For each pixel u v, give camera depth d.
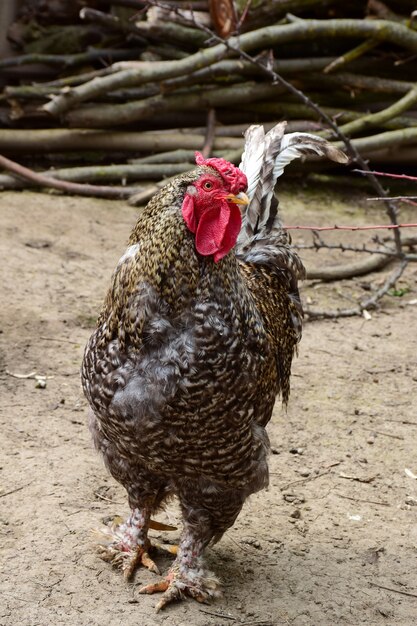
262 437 4.60
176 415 4.26
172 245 4.20
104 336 4.40
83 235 9.54
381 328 8.28
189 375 4.20
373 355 7.75
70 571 4.86
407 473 6.15
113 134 10.88
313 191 11.47
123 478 4.89
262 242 5.62
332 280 9.15
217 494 4.65
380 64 11.48
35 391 6.75
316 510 5.67
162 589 4.80
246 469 4.55
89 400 4.53
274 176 5.60
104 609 4.59
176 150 11.07
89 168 10.67
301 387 7.13
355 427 6.64
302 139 5.56
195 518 4.77
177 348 4.21
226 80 11.12
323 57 11.31
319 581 4.99
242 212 5.70
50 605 4.57
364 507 5.75
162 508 5.16
